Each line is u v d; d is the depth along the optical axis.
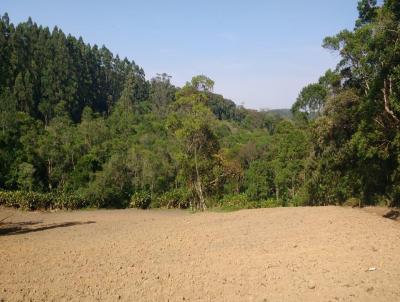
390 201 27.52
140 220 26.44
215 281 9.29
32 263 11.55
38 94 92.12
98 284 9.17
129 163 55.31
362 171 26.91
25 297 8.37
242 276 9.64
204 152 36.84
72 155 60.59
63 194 49.47
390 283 8.88
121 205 53.06
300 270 9.98
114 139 69.62
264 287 8.81
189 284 9.08
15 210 42.12
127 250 13.34
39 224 26.33
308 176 34.44
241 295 8.34
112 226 22.67
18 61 92.31
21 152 54.94
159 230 18.53
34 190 53.44
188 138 36.22
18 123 65.50
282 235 15.09
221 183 39.44
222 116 124.00
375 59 19.44
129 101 114.00
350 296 8.20
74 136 67.62
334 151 27.50
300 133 45.03
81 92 103.69
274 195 52.19
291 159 45.69
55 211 44.09
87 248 14.02
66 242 15.96
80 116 99.31
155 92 131.38
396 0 17.44
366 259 10.72
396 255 11.16
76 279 9.64
